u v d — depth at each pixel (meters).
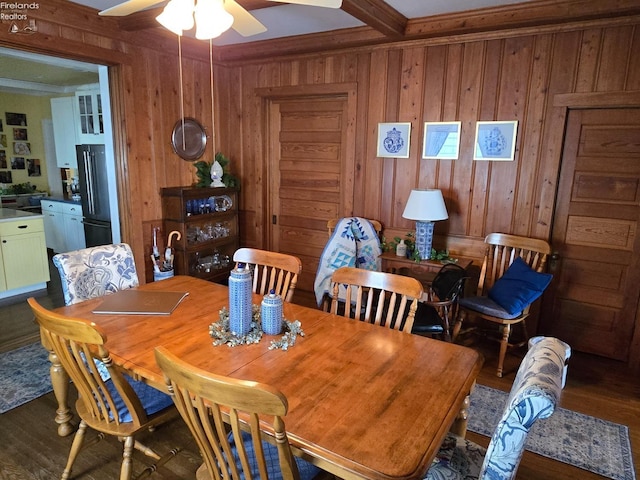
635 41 2.97
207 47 4.38
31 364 3.09
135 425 1.74
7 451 2.22
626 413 2.69
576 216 3.38
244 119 4.76
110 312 2.14
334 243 3.88
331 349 1.79
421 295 2.06
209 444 1.36
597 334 3.42
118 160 3.87
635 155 3.12
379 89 3.96
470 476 1.46
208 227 4.55
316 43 3.95
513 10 3.12
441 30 3.39
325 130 4.39
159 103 4.07
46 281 4.81
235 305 1.83
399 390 1.50
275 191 4.84
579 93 3.19
